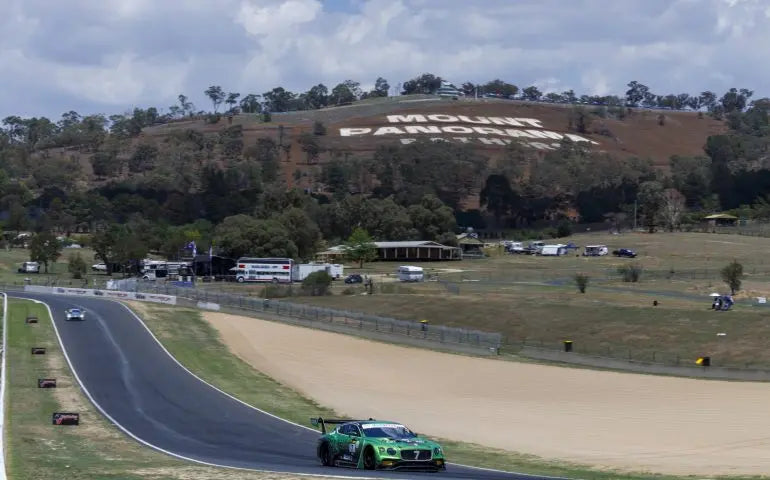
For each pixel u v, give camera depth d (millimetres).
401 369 89625
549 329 112875
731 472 41656
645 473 41125
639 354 96500
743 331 99062
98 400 67438
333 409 67125
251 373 85062
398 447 36719
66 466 37719
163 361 88812
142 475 34344
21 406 62875
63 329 108812
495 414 65562
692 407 67125
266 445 49156
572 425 60594
